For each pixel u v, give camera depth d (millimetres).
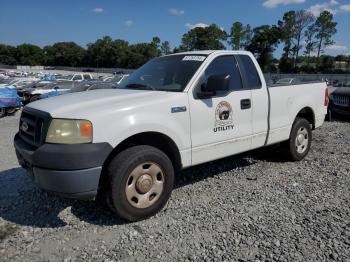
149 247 3303
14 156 6895
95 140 3461
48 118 3512
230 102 4621
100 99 3914
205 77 4430
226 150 4656
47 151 3385
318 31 90812
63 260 3109
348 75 57000
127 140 3947
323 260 3031
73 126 3424
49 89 20016
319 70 81625
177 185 4969
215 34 104250
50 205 4301
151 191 3859
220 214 3969
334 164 5871
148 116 3801
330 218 3811
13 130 10820
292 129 5812
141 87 4605
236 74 4852
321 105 6465
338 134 8797
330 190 4664
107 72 99812
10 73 65188
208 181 5121
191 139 4223
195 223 3762
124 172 3611
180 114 4082
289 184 4934
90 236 3533
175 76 4496
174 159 4254
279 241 3350
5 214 4070
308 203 4238
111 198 3609
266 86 5207
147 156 3758
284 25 92188
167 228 3666
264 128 5172
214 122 4438
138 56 117688
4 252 3240
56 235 3561
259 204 4230
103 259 3119
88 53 134875
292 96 5707
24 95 19281
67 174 3348
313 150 6941
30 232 3629
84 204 4305
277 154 6156
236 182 5062
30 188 4906
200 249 3248
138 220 3812
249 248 3244
